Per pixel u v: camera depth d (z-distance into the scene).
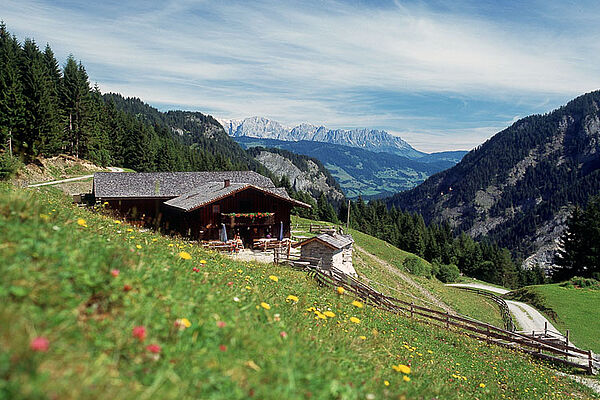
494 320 41.88
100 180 47.31
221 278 7.09
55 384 2.37
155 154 126.50
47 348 2.61
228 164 167.62
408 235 136.00
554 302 46.97
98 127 103.25
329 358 4.81
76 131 86.44
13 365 2.36
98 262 4.29
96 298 3.72
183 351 3.47
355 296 21.84
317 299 11.17
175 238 14.09
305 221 84.31
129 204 45.88
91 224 7.82
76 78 87.38
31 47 95.31
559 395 13.88
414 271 65.12
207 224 37.66
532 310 46.59
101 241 5.45
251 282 8.80
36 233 4.27
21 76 69.50
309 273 24.08
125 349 3.24
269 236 41.03
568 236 83.56
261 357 3.91
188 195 45.31
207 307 4.70
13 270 3.31
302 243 31.94
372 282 37.56
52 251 3.92
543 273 128.25
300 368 3.95
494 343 21.36
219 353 3.62
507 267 124.69
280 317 5.96
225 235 35.09
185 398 2.82
